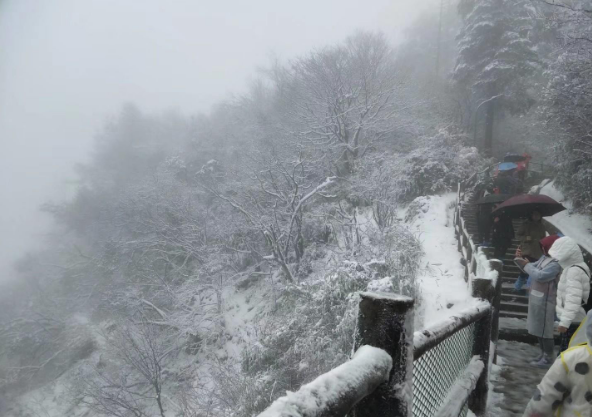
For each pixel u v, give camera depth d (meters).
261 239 16.69
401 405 1.48
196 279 16.92
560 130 13.47
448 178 17.05
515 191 10.30
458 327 2.69
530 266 5.07
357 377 1.20
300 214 15.40
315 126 19.09
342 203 16.62
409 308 1.53
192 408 11.08
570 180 13.55
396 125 19.47
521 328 6.48
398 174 16.28
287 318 10.95
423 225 12.65
